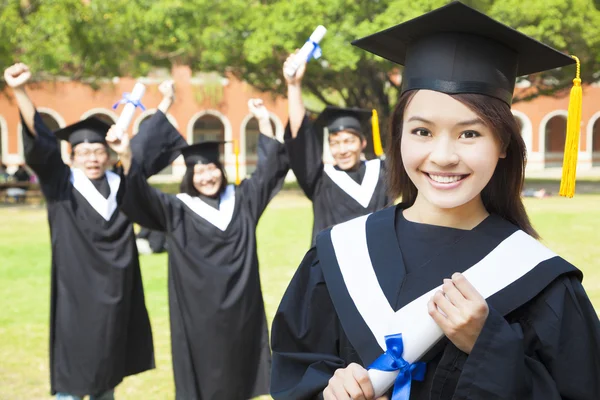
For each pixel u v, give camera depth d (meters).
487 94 1.59
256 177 4.79
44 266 9.47
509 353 1.44
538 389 1.48
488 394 1.43
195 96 30.45
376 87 21.39
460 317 1.45
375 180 5.30
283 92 22.22
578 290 1.58
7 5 16.03
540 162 34.91
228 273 4.34
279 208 17.02
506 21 16.56
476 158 1.53
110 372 4.44
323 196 5.21
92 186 4.68
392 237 1.71
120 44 17.73
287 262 9.29
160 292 7.63
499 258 1.59
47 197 4.56
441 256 1.63
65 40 15.88
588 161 35.62
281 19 17.16
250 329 4.40
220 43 18.14
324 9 16.52
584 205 16.25
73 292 4.45
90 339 4.39
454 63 1.62
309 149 4.96
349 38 16.50
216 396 4.26
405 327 1.53
